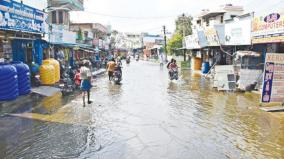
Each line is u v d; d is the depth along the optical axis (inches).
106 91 682.8
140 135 329.4
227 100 553.9
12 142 302.2
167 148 288.4
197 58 1376.7
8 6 527.8
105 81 916.6
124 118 408.2
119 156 267.0
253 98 575.2
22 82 536.7
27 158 261.3
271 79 467.8
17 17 569.3
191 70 1402.6
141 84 832.9
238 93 645.3
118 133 336.2
